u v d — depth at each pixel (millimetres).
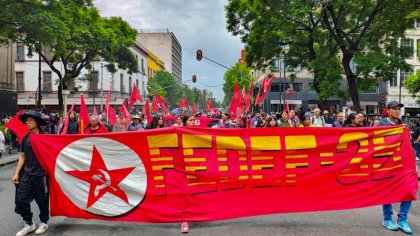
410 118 16891
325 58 21250
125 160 6164
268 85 18906
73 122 13781
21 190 5910
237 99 22359
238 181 6242
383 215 6484
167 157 6172
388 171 6406
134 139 6164
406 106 50094
